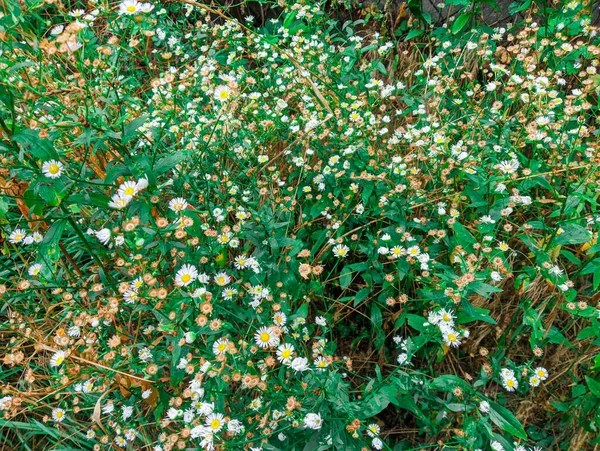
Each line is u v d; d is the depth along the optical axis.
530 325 0.48
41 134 0.39
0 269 0.57
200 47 0.79
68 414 0.49
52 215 0.45
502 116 0.60
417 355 0.54
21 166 0.39
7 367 0.55
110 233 0.44
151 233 0.41
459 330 0.46
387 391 0.39
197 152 0.54
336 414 0.39
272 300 0.47
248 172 0.56
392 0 0.85
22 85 0.39
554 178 0.54
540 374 0.43
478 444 0.38
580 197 0.46
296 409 0.38
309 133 0.57
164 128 0.55
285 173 0.64
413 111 0.65
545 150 0.59
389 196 0.53
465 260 0.49
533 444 0.48
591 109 0.66
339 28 0.91
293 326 0.44
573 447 0.46
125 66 0.75
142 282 0.41
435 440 0.47
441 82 0.67
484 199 0.56
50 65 0.48
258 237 0.50
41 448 0.51
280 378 0.40
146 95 0.67
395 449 0.46
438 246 0.53
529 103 0.60
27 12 0.48
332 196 0.58
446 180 0.54
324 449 0.37
